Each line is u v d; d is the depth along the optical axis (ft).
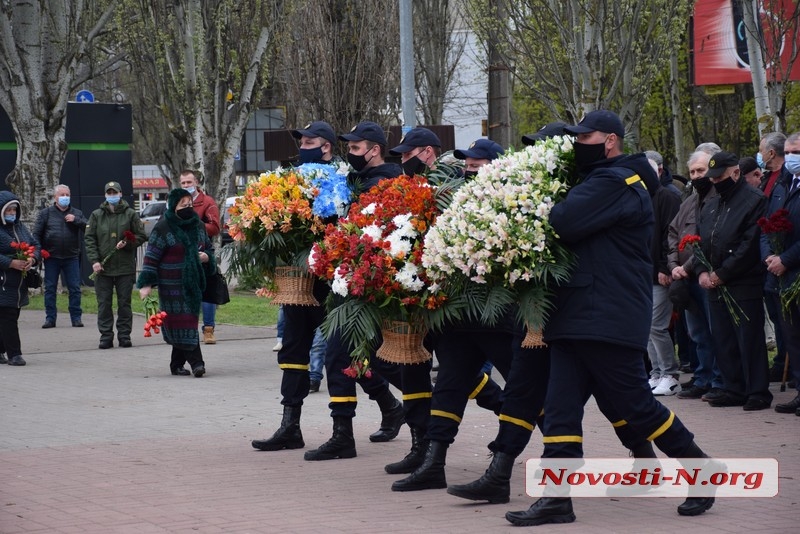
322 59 71.10
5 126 88.28
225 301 46.24
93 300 79.10
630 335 21.21
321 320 29.76
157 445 30.63
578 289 21.38
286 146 67.82
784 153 37.09
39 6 79.61
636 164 21.90
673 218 38.04
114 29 96.32
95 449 29.96
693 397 37.99
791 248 33.45
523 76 73.97
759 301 34.99
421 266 24.00
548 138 22.84
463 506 23.24
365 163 29.45
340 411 28.76
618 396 21.48
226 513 22.50
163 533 20.80
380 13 71.10
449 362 24.89
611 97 70.33
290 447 30.12
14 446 30.45
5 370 46.91
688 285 36.91
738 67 96.32
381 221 24.80
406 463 26.71
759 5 60.49
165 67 84.12
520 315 21.85
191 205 45.03
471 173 26.58
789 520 21.52
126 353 52.90
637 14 69.10
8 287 47.93
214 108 84.99
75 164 90.68
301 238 29.22
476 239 22.06
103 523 21.63
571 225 21.13
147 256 44.34
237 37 84.53
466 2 75.72
